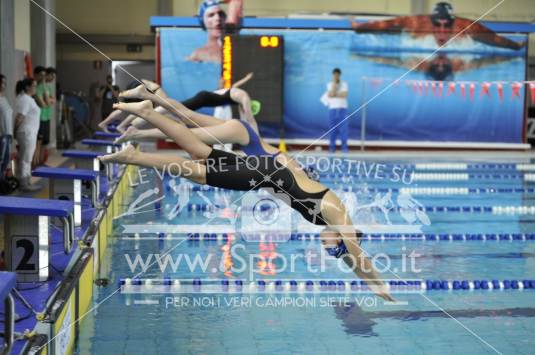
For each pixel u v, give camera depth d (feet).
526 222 69.62
